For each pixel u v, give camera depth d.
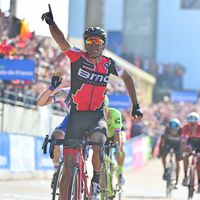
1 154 33.88
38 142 39.34
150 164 74.12
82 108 14.44
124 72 14.60
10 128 40.00
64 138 14.61
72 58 14.20
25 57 41.38
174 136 33.47
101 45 14.14
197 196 31.86
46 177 40.50
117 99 58.19
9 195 26.22
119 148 19.80
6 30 36.72
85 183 14.66
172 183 32.09
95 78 14.27
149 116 83.12
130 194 31.47
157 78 185.50
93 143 14.09
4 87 40.50
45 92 15.34
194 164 28.61
